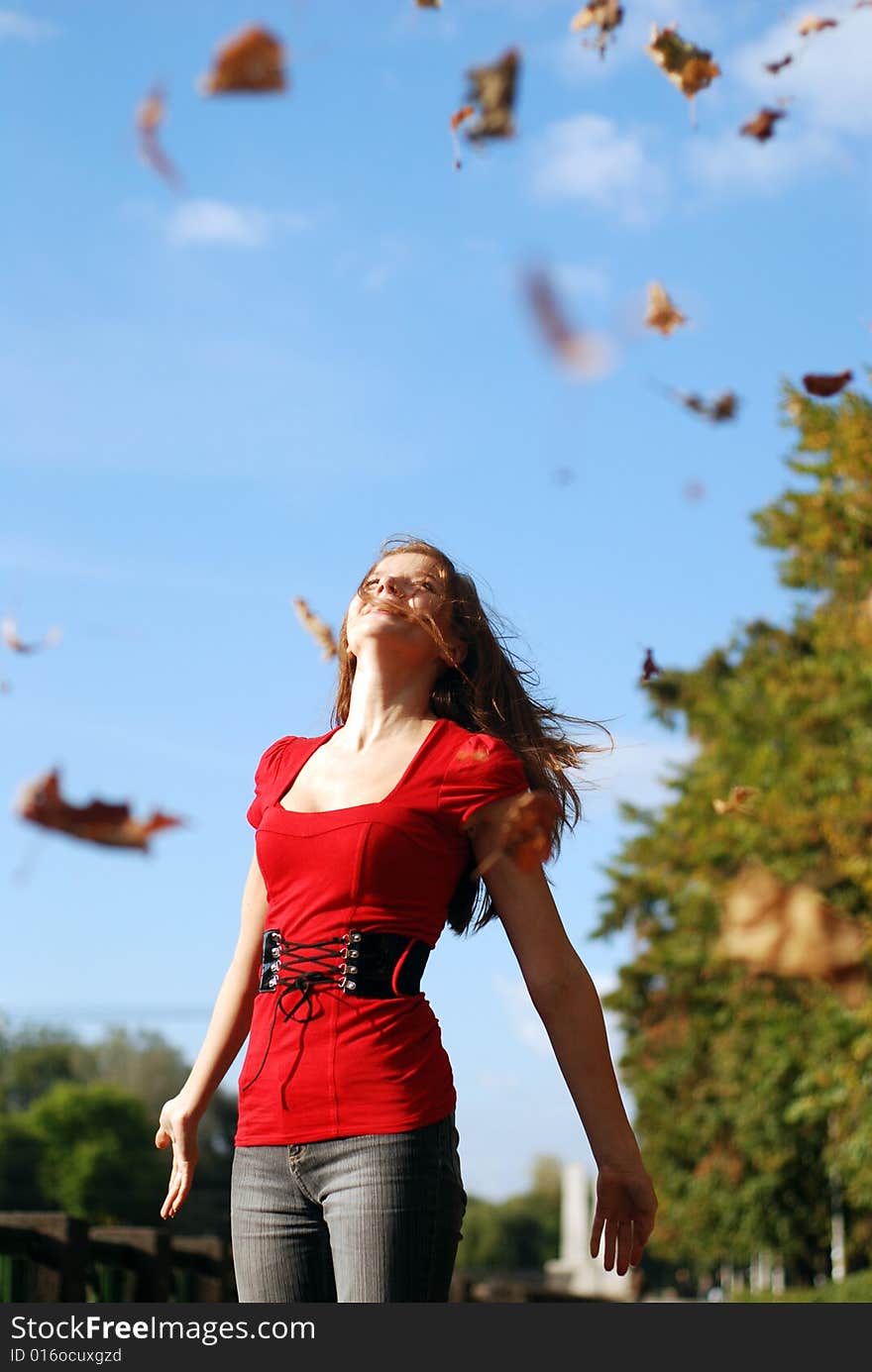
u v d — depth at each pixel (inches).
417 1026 85.7
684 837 792.9
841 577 665.6
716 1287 1520.7
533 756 102.0
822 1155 888.9
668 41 66.7
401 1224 80.7
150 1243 183.6
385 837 86.9
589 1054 87.4
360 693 96.0
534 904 89.2
